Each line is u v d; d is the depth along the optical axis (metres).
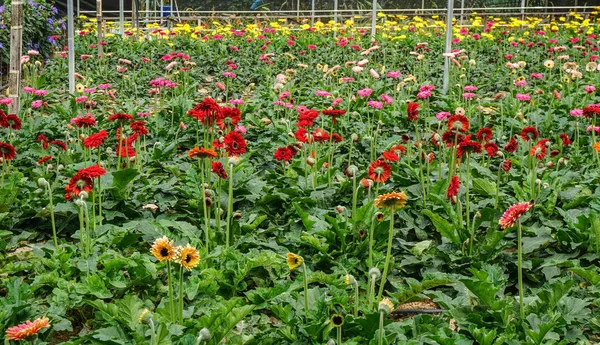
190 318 3.84
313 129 9.21
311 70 15.05
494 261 4.84
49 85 13.07
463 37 18.50
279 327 3.87
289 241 5.22
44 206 5.72
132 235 4.88
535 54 17.08
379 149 8.03
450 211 5.27
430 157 6.61
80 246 4.77
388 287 4.77
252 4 36.41
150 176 6.85
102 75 14.23
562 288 3.89
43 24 15.45
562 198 5.91
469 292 4.24
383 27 21.91
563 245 5.07
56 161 7.25
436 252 5.01
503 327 3.82
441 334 3.57
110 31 23.00
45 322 2.96
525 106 10.62
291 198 5.92
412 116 6.82
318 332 3.59
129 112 9.47
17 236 5.33
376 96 11.74
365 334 3.71
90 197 5.58
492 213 5.13
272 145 8.16
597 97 11.84
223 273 4.40
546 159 7.43
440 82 13.81
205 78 14.50
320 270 4.83
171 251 3.46
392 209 4.04
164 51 17.66
